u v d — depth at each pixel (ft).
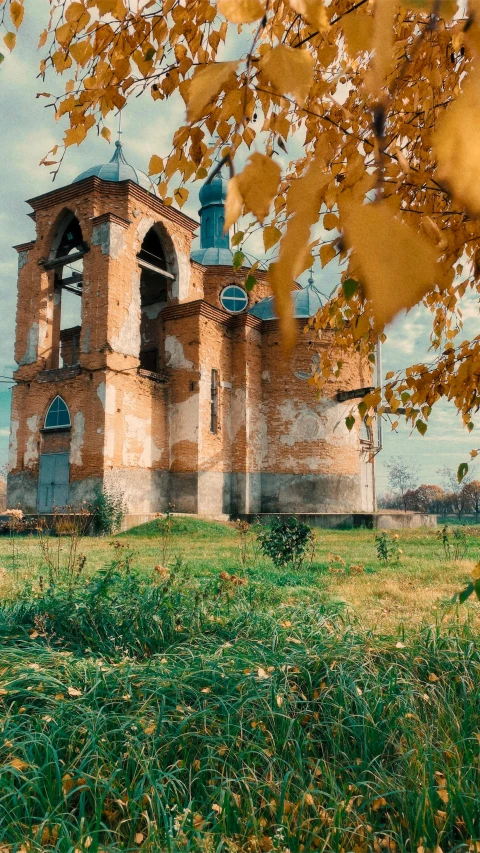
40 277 69.87
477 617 16.58
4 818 6.93
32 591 19.07
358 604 20.35
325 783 7.88
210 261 93.56
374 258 0.95
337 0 4.44
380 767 8.15
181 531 55.62
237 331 76.07
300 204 1.18
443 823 7.22
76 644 13.53
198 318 70.23
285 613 15.69
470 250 7.25
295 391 75.97
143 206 69.51
